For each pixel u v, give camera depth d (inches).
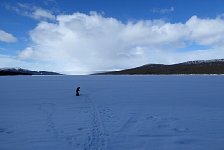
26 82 1668.3
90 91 985.5
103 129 371.2
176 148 284.2
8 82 1663.4
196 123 403.2
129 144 299.1
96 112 514.6
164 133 346.0
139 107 572.7
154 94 843.4
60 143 308.0
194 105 593.0
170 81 1621.6
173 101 665.6
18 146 300.5
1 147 298.2
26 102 676.1
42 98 761.0
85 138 326.3
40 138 331.0
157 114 482.9
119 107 576.7
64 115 485.1
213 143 301.0
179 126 385.1
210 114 478.0
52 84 1435.8
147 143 302.7
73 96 812.6
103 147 289.4
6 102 677.3
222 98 718.5
